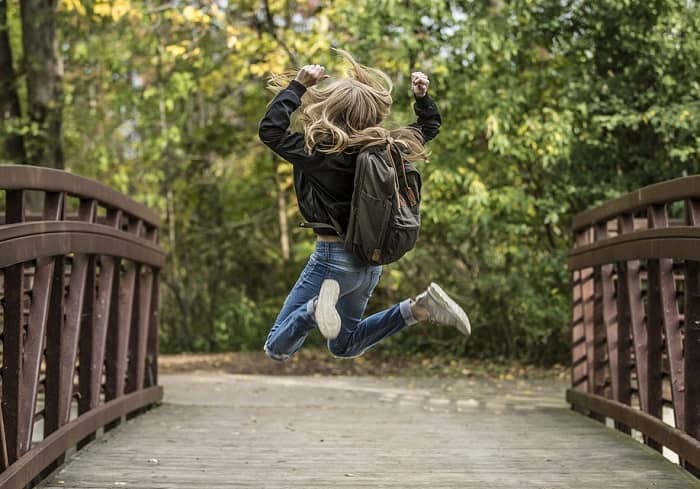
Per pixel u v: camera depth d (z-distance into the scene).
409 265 12.70
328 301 3.54
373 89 3.71
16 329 3.98
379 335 3.93
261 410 7.38
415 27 10.68
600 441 5.64
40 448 4.24
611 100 10.30
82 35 13.13
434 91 10.97
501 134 10.37
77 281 5.10
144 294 7.27
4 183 3.74
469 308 12.66
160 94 12.65
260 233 15.20
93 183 5.34
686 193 4.58
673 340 4.95
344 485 4.33
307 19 13.23
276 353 3.80
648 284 5.35
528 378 11.31
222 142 14.93
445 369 12.19
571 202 11.16
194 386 10.29
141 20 11.82
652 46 10.16
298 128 3.87
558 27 10.70
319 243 3.72
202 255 14.90
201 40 12.88
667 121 9.76
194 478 4.44
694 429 4.59
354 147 3.61
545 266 11.38
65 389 4.89
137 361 6.95
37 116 12.59
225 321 14.54
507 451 5.27
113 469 4.62
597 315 7.04
